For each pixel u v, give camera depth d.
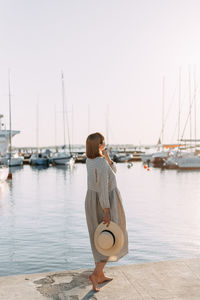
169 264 4.26
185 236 10.87
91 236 3.74
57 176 39.31
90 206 3.70
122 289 3.61
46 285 3.75
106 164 3.60
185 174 40.56
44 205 18.34
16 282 3.84
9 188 27.52
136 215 14.75
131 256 8.79
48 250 9.46
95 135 3.68
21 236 11.19
